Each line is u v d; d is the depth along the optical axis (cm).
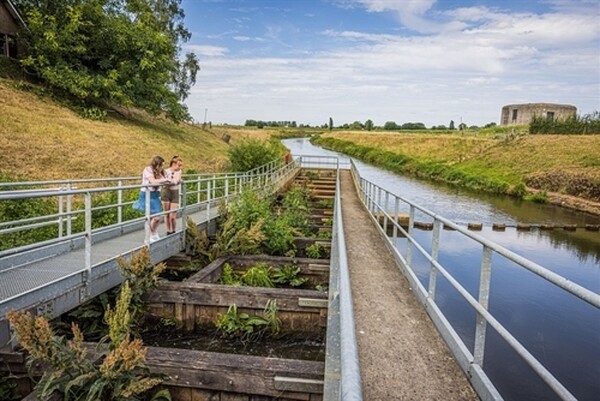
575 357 805
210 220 1152
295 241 1169
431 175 4453
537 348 838
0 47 2800
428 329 445
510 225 2141
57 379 418
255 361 493
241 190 1374
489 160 4541
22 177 1455
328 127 18325
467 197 3128
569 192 3053
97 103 3159
